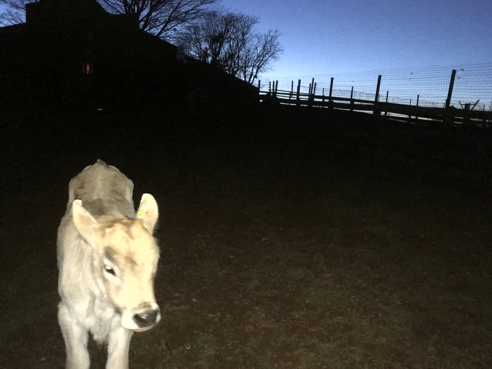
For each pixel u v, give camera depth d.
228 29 16.17
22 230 2.65
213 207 3.28
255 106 9.41
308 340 1.69
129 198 1.84
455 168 4.40
